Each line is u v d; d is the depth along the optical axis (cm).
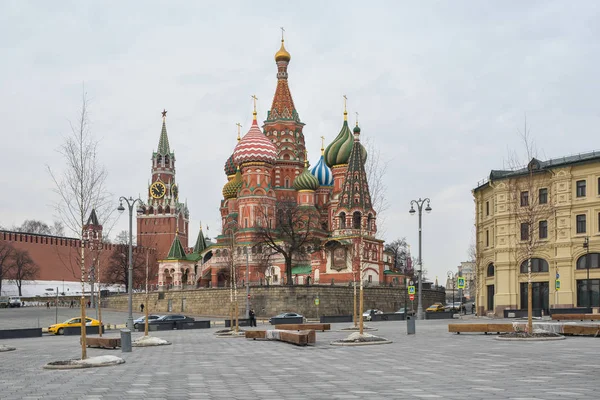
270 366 2750
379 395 1856
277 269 12962
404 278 12912
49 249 16875
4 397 1977
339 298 10725
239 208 13675
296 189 14238
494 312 8325
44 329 7869
